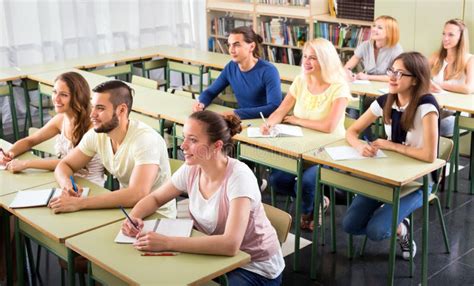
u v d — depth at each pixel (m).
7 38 6.96
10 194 3.30
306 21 7.42
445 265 4.01
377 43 5.97
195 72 6.64
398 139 3.76
